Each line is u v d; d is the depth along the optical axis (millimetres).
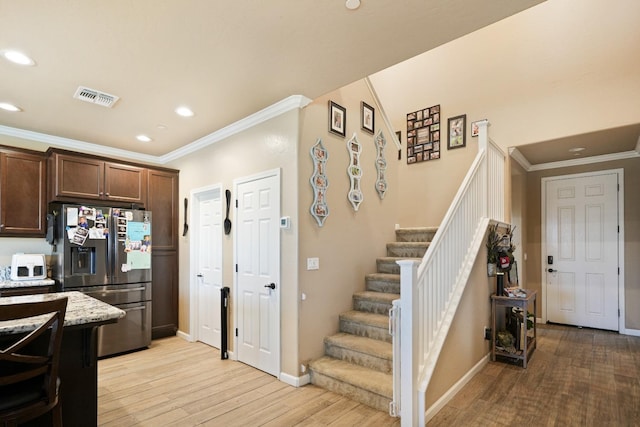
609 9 3904
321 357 3193
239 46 2289
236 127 3764
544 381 3094
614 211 4992
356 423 2377
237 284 3691
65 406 1918
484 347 3561
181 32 2125
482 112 4734
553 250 5477
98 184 4105
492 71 4684
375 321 3166
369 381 2658
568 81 4125
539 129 4301
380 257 4023
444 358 2674
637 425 2357
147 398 2775
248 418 2457
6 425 1396
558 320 5379
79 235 3715
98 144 4531
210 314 4223
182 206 4738
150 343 4168
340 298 3459
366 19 2000
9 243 3814
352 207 3666
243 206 3666
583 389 2924
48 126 3803
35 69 2568
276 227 3242
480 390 2902
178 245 4793
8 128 3818
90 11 1911
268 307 3303
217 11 1923
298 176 3082
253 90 2973
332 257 3391
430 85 5219
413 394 2234
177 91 2969
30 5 1851
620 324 4859
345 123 3629
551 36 4258
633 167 4844
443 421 2393
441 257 2789
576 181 5312
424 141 5219
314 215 3197
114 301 3914
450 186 4945
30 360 1452
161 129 3941
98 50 2324
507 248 4059
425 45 2293
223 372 3326
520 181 5527
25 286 3469
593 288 5121
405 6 1882
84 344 1990
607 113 3869
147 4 1856
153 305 4488
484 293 3600
